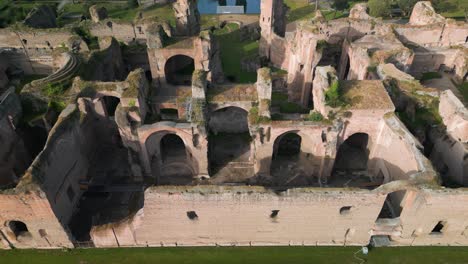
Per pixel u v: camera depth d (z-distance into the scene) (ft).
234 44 200.54
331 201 86.53
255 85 118.62
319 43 145.89
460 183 107.76
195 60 145.89
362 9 182.80
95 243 100.01
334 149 109.09
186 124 107.65
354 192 84.69
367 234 97.60
